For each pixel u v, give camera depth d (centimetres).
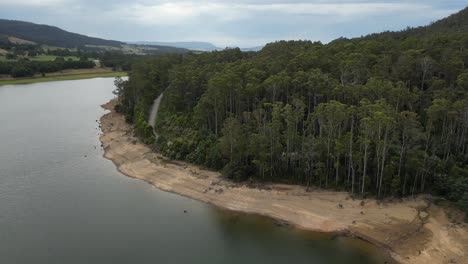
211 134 10819
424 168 7606
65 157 11394
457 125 8538
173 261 6197
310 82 10000
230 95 10944
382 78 10050
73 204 8325
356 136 8675
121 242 6788
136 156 11125
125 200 8562
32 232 7112
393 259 6144
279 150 8719
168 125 12588
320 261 6141
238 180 8944
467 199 6788
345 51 12575
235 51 18350
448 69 10075
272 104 9544
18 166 10575
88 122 15588
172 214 7900
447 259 5956
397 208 7400
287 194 8288
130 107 15662
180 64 18612
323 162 8356
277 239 6875
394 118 7625
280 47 16588
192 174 9631
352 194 7919
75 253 6438
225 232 7162
